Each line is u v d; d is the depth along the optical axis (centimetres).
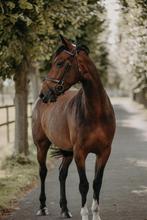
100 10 1908
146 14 1862
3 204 1172
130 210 1136
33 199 1266
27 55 1554
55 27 1802
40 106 1183
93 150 999
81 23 1599
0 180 1486
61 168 1122
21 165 1772
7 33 1313
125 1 1983
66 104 1062
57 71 980
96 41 2936
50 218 1077
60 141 1079
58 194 1323
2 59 1413
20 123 1873
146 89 4941
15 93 1881
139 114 5406
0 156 1892
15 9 1264
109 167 1816
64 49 984
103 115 983
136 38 2170
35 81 3000
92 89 971
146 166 1836
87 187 993
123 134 3188
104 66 4903
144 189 1386
